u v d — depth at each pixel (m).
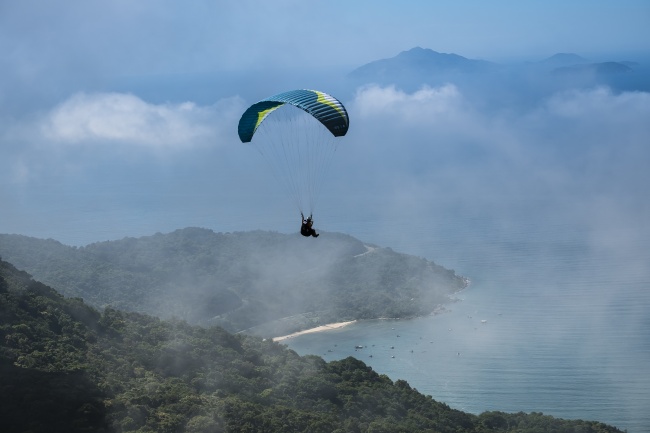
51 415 92.00
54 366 105.31
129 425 93.75
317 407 116.38
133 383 108.00
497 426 128.38
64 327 120.75
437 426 118.19
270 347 141.25
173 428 95.31
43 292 131.75
